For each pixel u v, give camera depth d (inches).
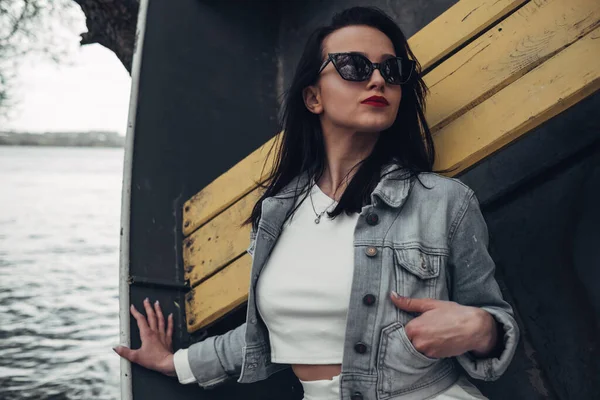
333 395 56.3
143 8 98.8
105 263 363.3
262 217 60.5
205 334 83.3
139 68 95.3
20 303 282.7
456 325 50.3
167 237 88.3
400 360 53.6
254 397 81.5
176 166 94.6
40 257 379.9
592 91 59.7
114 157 1544.0
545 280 80.3
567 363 77.8
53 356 217.8
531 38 65.5
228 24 109.5
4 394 187.2
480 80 66.9
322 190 61.7
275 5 115.3
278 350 58.9
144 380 74.8
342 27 60.5
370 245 54.9
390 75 57.8
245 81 108.6
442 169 65.4
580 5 63.6
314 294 56.0
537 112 61.0
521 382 77.6
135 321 78.5
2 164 1183.6
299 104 63.4
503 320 51.3
